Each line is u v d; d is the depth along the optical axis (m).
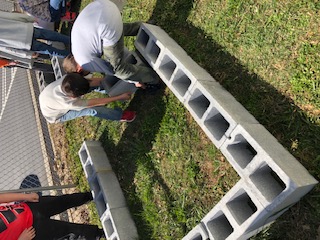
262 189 2.46
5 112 7.58
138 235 3.69
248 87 3.01
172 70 3.35
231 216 2.64
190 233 3.01
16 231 3.18
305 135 2.64
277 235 2.71
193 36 3.49
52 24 4.29
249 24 3.07
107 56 3.04
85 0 5.43
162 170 3.58
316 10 2.68
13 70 8.30
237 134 2.60
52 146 6.01
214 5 3.34
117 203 3.83
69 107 3.43
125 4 4.36
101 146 4.38
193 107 3.04
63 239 3.63
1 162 6.78
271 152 2.41
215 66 3.26
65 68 3.35
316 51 2.66
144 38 3.56
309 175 2.46
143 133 3.83
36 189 4.45
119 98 3.71
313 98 2.63
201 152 3.25
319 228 2.50
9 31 3.46
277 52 2.87
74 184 4.91
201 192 3.20
